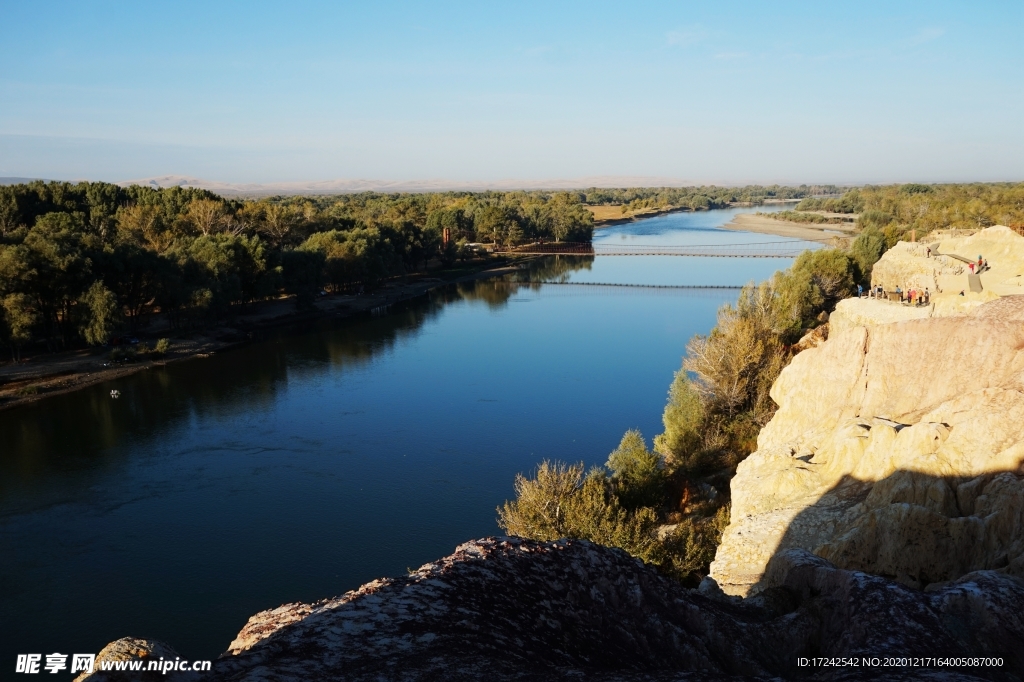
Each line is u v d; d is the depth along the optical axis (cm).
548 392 7944
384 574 4334
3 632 3775
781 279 8519
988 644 1528
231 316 11469
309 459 6072
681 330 11144
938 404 3372
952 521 2417
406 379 8469
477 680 1215
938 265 6556
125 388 8081
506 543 1752
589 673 1312
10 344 8369
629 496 4525
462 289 15675
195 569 4375
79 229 12431
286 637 1365
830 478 3272
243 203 18738
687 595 1947
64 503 5234
